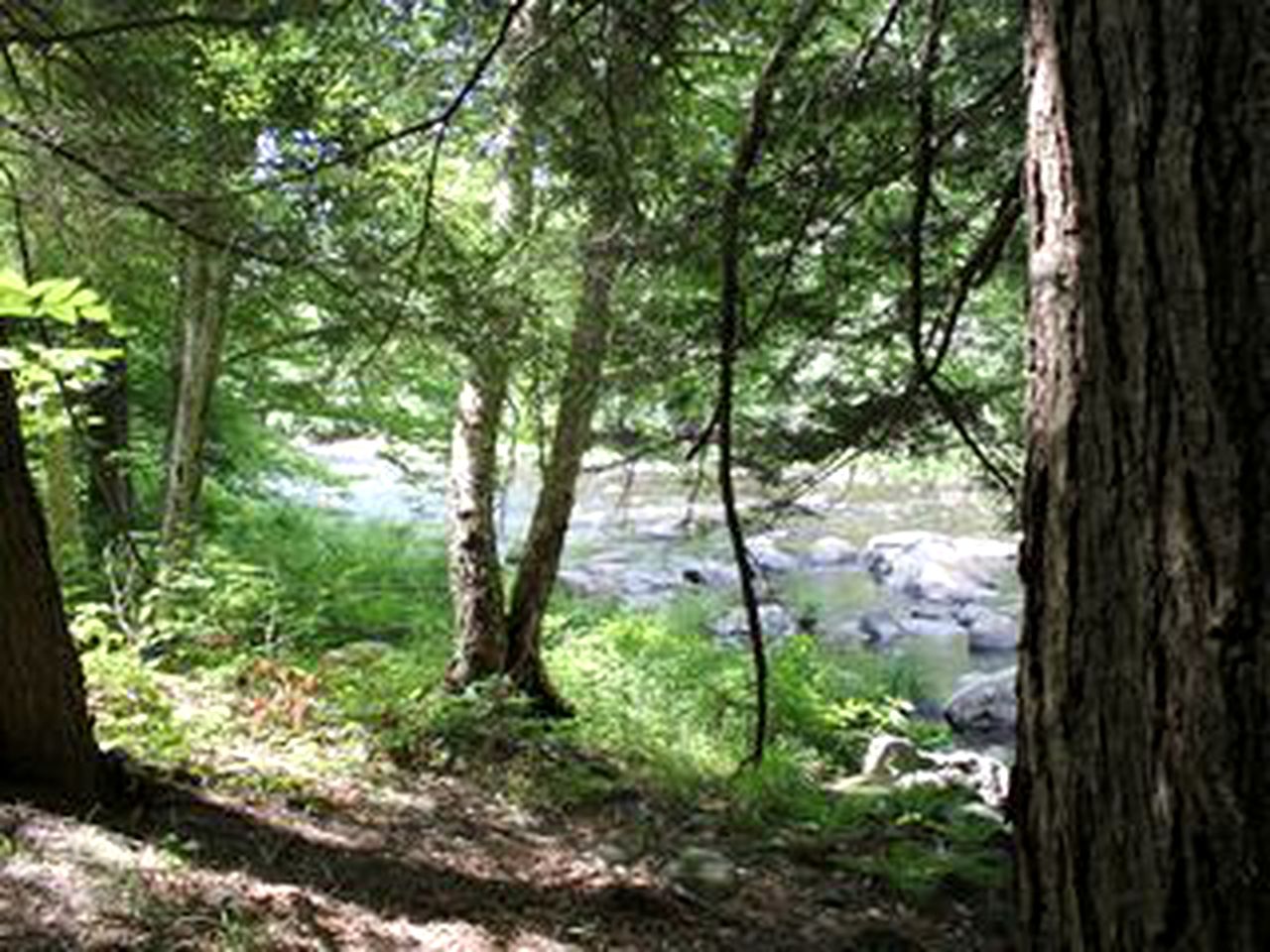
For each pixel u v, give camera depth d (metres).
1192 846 1.85
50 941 3.37
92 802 4.43
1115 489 1.95
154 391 13.42
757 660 4.07
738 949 4.92
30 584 4.23
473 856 5.40
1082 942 2.01
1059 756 2.04
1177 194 1.90
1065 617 2.03
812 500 24.08
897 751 9.13
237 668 7.61
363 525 15.98
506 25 3.94
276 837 4.80
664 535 20.41
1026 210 2.20
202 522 13.21
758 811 7.18
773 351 6.09
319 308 6.86
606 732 8.92
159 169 5.48
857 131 4.89
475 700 7.73
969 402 5.86
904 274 5.76
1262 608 1.81
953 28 5.15
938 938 5.48
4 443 4.14
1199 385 1.86
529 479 24.28
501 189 6.98
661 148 5.33
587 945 4.59
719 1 5.25
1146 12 1.94
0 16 5.29
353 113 5.52
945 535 22.88
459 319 5.89
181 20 4.11
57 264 7.52
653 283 5.34
